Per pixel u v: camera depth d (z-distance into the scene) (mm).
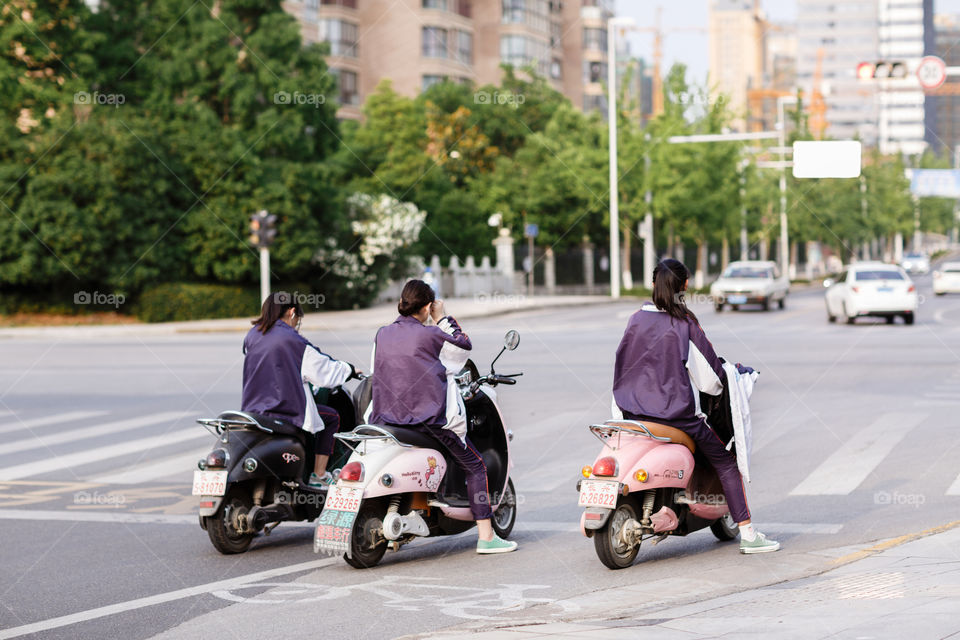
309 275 42031
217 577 6773
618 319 35094
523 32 87750
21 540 7883
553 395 15555
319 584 6570
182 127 39094
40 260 35781
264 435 7449
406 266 45125
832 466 10070
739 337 25531
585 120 65750
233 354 23828
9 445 12344
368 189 58625
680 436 6816
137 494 9594
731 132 63000
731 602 5637
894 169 114750
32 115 37500
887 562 6383
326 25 76500
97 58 39906
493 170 69000
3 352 25531
